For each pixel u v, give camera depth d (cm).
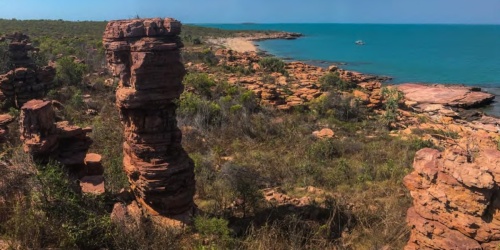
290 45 14175
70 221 945
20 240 886
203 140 2372
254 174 1759
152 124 1133
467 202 832
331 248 1109
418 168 945
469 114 4181
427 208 908
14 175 1055
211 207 1388
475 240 838
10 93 2792
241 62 6925
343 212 1311
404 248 988
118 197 1249
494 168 800
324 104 3484
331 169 1927
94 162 1263
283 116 3212
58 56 5225
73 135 1227
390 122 3281
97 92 3419
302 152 2242
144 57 1043
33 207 978
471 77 6800
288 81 5191
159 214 1180
